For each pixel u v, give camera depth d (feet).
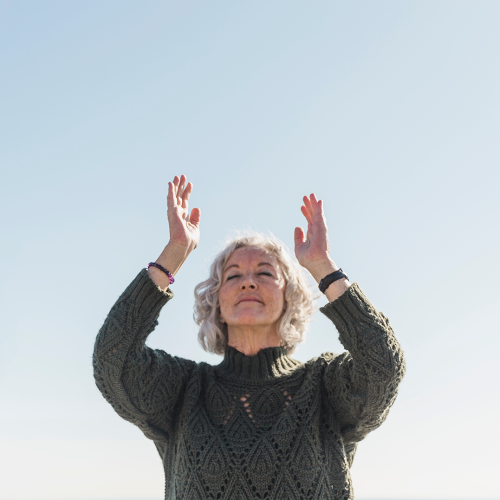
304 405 9.18
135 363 9.02
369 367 8.56
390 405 8.74
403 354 8.86
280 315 10.21
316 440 8.96
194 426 9.16
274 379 9.61
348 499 8.76
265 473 8.50
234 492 8.45
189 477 8.73
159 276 9.41
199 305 10.64
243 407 9.30
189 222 10.14
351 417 9.18
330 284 9.24
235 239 10.88
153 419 9.48
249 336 10.00
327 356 10.01
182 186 10.46
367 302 8.94
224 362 10.23
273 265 10.31
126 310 9.05
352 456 10.09
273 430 8.86
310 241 9.80
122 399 9.07
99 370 9.00
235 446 8.76
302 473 8.55
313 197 10.30
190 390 9.64
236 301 10.07
